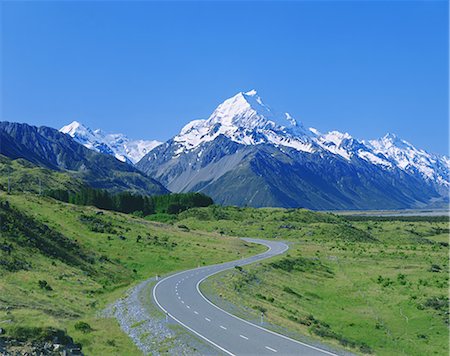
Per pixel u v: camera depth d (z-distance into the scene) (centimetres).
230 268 10544
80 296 6894
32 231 9556
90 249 10681
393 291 9531
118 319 5772
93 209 15675
